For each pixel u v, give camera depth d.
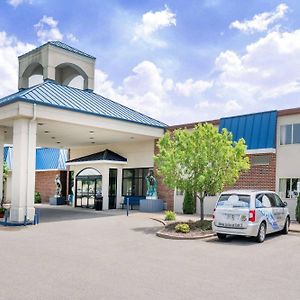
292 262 10.29
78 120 21.75
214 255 11.24
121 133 25.53
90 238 14.45
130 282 8.08
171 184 16.98
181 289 7.59
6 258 10.55
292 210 20.52
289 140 21.02
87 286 7.73
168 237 14.59
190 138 16.81
